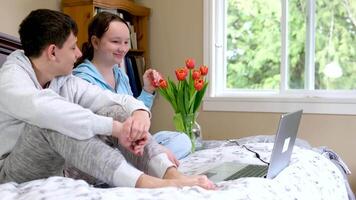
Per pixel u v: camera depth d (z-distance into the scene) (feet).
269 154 5.82
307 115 9.78
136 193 3.33
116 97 4.78
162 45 11.28
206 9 10.69
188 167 5.37
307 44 10.07
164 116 11.23
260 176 4.48
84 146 3.74
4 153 4.42
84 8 9.23
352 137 9.42
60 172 4.35
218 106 10.66
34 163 4.06
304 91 10.11
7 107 4.03
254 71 10.75
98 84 6.66
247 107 10.38
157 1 11.27
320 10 9.93
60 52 4.43
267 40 10.57
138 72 10.79
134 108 4.48
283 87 10.31
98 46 6.92
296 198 3.98
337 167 6.34
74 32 4.54
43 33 4.32
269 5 10.50
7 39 6.21
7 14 8.13
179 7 11.03
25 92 3.91
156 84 6.93
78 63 6.84
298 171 4.74
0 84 4.11
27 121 3.93
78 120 3.76
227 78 11.07
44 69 4.51
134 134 3.98
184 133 6.71
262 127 10.28
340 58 9.81
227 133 10.64
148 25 11.37
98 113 4.60
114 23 6.88
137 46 11.15
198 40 10.87
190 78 6.66
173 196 3.26
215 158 5.86
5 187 3.41
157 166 4.15
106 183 3.94
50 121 3.76
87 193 3.22
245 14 10.77
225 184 3.88
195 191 3.43
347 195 5.74
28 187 3.43
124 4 10.14
